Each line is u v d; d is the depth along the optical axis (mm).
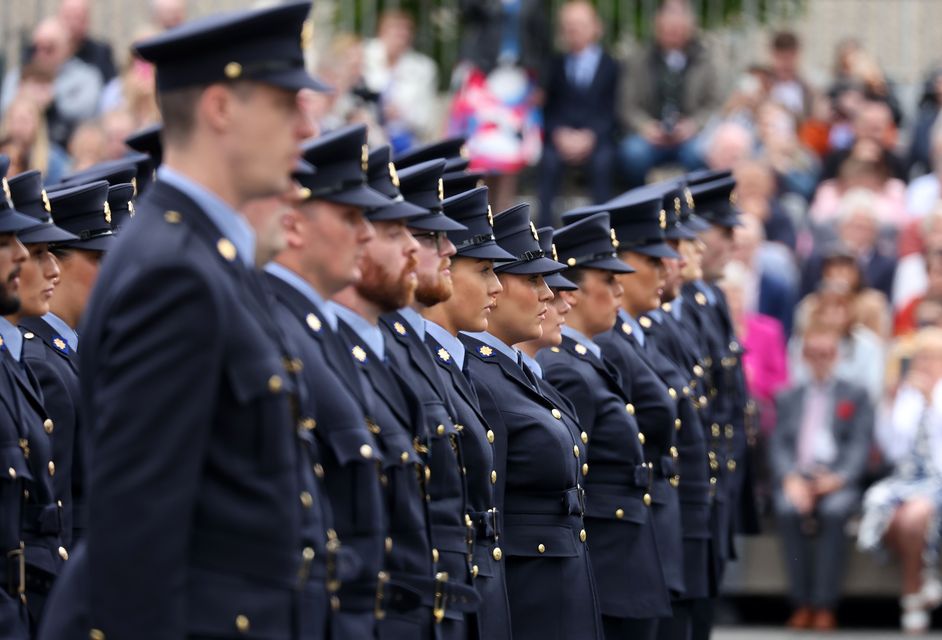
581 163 48125
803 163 48625
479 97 47344
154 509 12680
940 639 38000
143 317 12898
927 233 43500
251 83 13477
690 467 28953
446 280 19500
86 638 13273
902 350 40500
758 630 39594
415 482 17156
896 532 38719
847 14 54125
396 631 16578
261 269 15031
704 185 32688
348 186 16172
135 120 41031
